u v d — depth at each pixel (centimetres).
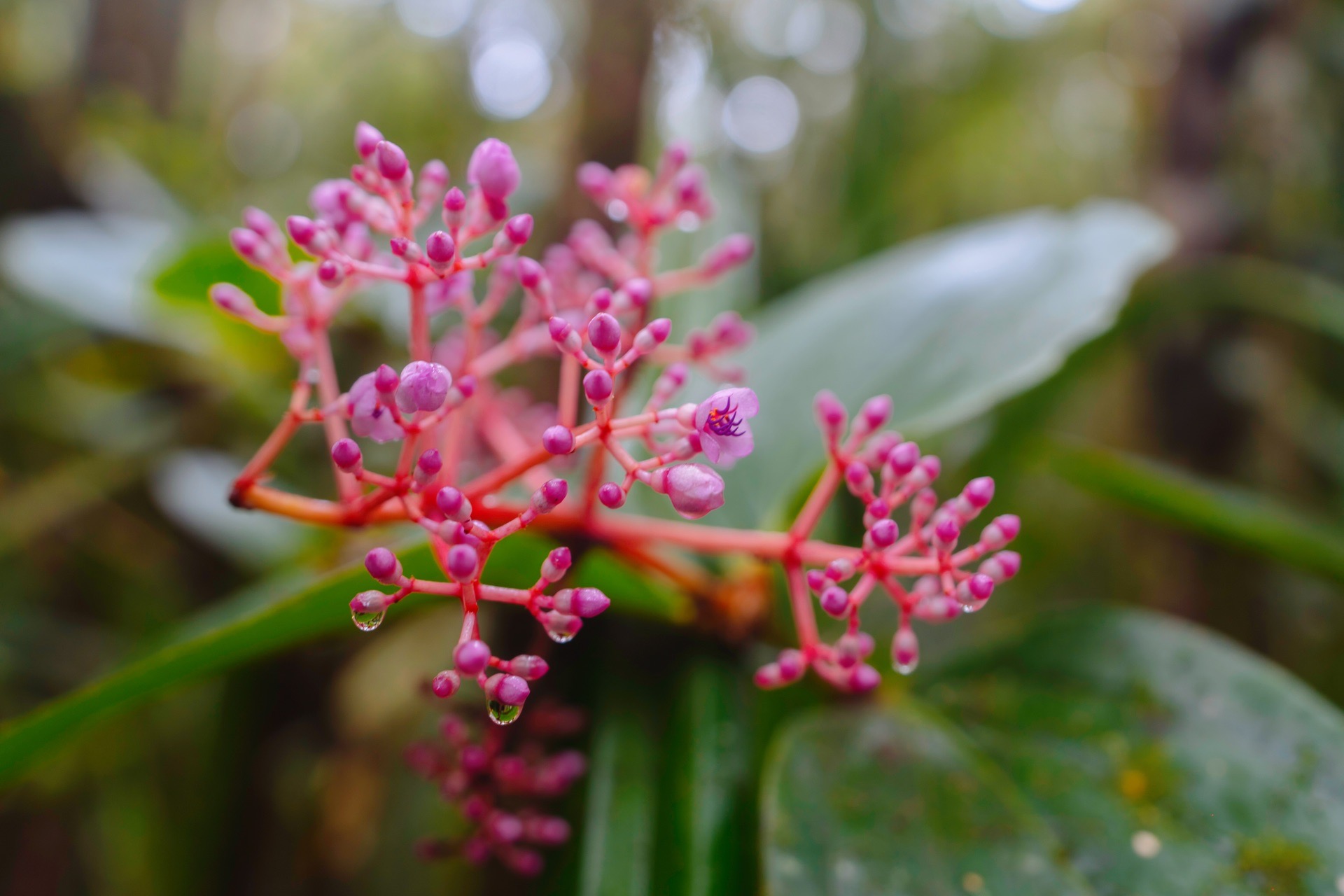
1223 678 37
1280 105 91
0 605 75
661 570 38
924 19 93
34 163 81
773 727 39
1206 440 84
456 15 88
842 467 33
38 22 85
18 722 35
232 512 61
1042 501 93
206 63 101
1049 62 98
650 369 47
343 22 96
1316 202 93
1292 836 33
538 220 57
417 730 80
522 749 36
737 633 41
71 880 77
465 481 44
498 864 42
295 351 34
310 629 36
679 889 34
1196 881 33
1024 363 42
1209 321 83
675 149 37
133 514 73
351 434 57
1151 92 96
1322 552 49
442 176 32
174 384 74
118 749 72
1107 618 40
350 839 76
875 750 37
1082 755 36
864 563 31
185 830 64
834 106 94
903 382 44
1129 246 46
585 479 34
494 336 44
